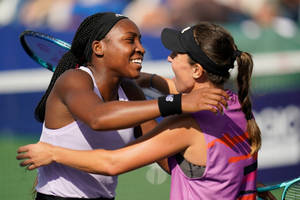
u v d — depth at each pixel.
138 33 8.32
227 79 7.79
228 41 7.62
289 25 28.02
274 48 25.22
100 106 7.23
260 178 21.42
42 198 8.81
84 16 27.23
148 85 10.44
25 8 27.47
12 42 25.03
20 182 19.66
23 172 20.84
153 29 27.22
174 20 27.73
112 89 8.54
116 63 8.17
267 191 9.56
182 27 27.77
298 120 22.50
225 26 27.77
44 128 8.67
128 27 8.16
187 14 27.88
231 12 28.27
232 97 7.94
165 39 7.86
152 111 7.00
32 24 26.97
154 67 24.08
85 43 8.44
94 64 8.36
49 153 7.63
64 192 8.60
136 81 10.36
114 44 8.11
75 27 27.05
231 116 7.75
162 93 10.34
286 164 21.97
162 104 6.98
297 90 23.06
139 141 7.51
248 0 28.44
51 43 10.57
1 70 25.03
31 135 25.09
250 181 8.06
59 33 26.11
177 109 6.94
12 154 22.89
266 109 22.34
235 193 7.82
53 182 8.62
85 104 7.39
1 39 24.98
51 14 27.23
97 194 8.85
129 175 21.44
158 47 24.17
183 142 7.41
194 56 7.48
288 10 28.95
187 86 7.77
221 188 7.60
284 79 23.23
